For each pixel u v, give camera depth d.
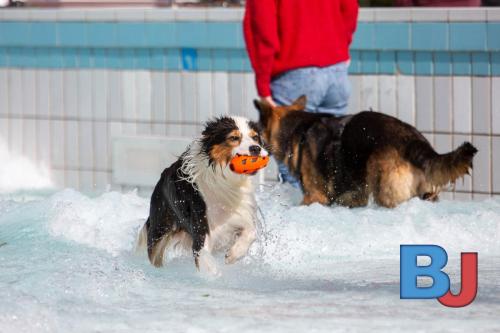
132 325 6.78
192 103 14.31
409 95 13.03
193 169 8.78
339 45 12.71
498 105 12.45
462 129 12.70
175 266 9.16
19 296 7.35
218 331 6.59
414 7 13.84
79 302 7.43
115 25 14.66
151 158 13.85
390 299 7.42
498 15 12.34
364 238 9.69
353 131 11.43
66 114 15.20
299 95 12.62
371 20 13.12
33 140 15.49
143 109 14.68
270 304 7.34
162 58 14.44
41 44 15.19
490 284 7.93
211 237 8.89
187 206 8.87
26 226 10.38
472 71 12.58
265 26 12.20
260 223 9.25
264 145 9.23
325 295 7.62
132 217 10.67
